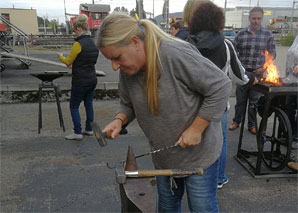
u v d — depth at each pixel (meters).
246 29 4.20
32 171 3.07
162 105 1.38
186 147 1.49
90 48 3.57
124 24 1.24
